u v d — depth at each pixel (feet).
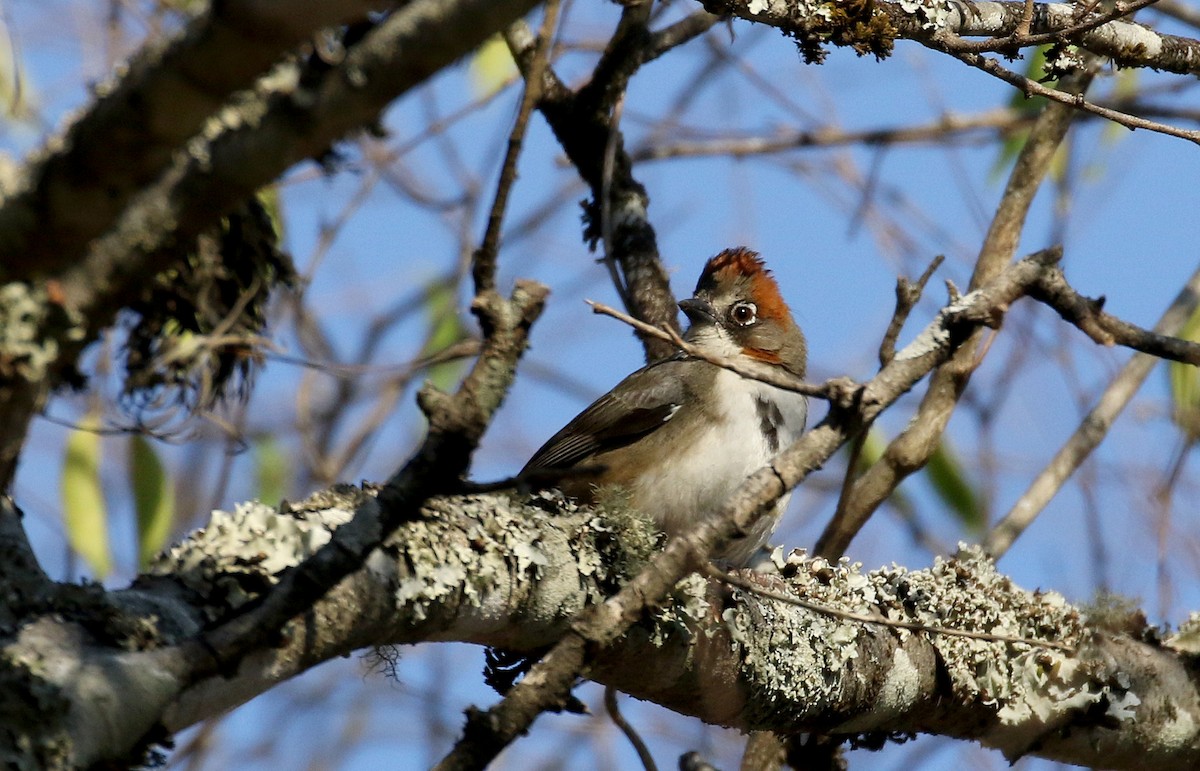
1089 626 30.40
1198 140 27.32
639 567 25.07
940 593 29.78
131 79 14.14
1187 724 30.73
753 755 35.65
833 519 35.09
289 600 18.86
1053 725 29.91
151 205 15.55
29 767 17.13
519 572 23.86
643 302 40.16
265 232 23.98
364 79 14.70
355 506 23.02
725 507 21.50
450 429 18.75
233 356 23.99
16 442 17.34
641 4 37.73
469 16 14.26
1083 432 39.09
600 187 40.73
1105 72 37.55
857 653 28.27
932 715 29.71
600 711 48.70
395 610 21.98
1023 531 38.73
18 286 15.97
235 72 13.76
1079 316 23.62
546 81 39.73
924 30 29.63
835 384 21.58
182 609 20.01
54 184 14.80
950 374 35.55
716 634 26.32
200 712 19.74
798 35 29.63
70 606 18.93
